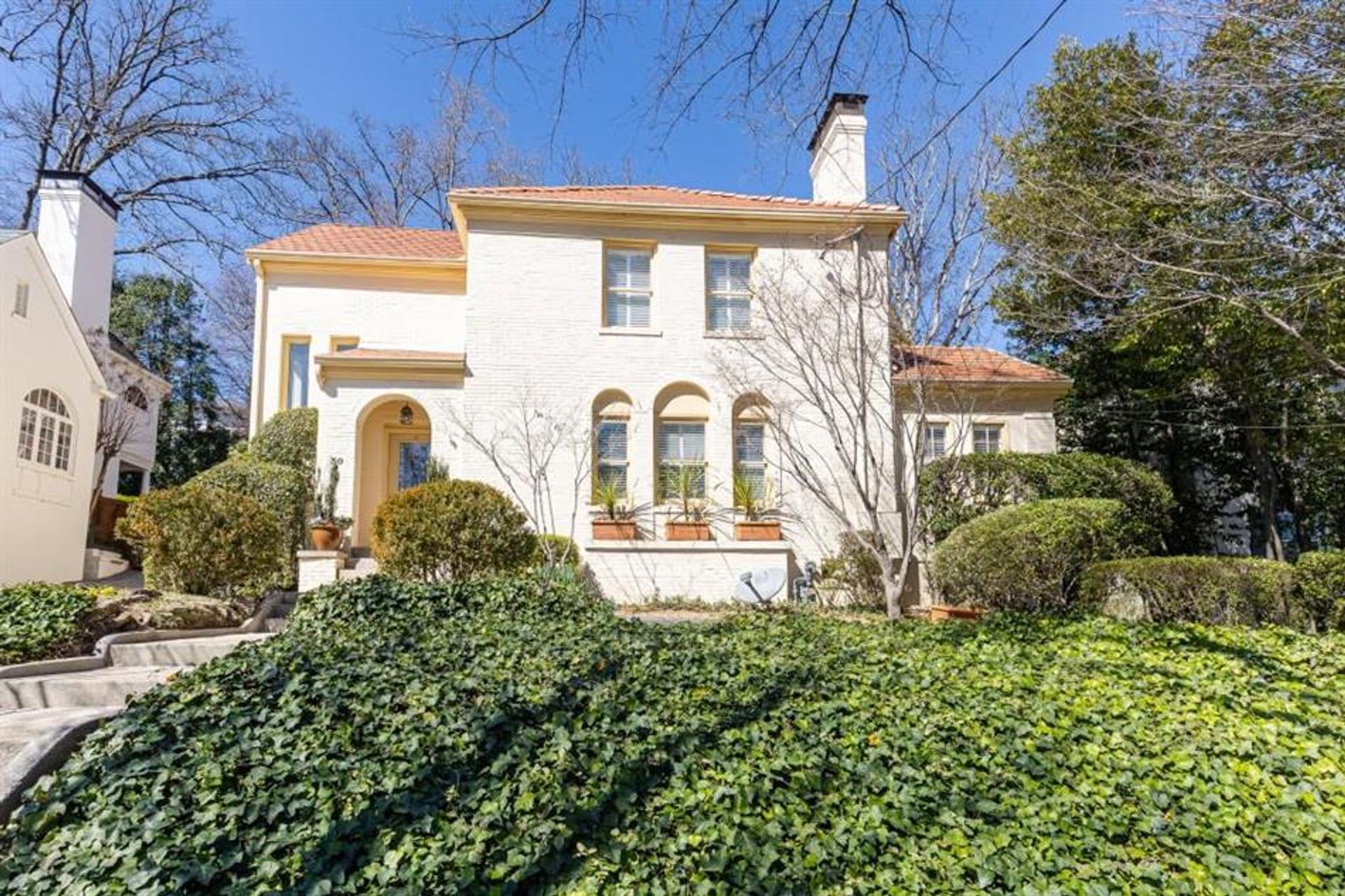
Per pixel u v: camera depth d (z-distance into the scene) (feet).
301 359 53.62
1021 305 53.93
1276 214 32.09
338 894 11.43
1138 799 14.70
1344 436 53.36
